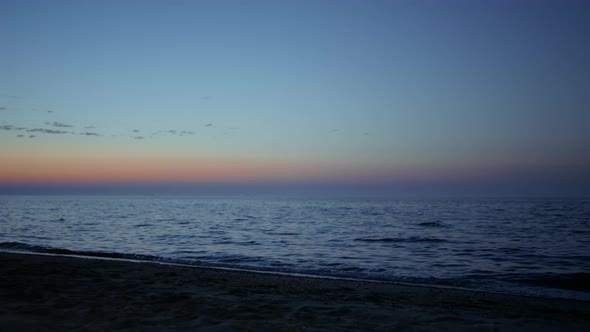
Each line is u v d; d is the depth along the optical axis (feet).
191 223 129.49
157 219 151.12
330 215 200.95
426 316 20.63
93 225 115.44
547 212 235.61
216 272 36.52
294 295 26.05
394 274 42.42
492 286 36.32
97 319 17.97
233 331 16.66
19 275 29.96
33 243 69.05
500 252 63.10
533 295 32.94
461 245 72.69
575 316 22.49
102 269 34.99
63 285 26.43
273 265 47.88
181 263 47.09
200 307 20.93
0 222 124.88
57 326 16.56
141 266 38.34
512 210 270.05
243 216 184.65
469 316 21.34
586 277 40.68
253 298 24.23
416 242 77.66
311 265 48.49
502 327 18.89
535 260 54.85
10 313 18.48
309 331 17.07
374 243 75.46
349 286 31.37
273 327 17.53
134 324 17.31
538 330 18.72
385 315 20.57
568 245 72.74
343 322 18.86
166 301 22.29
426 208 315.37
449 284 37.35
